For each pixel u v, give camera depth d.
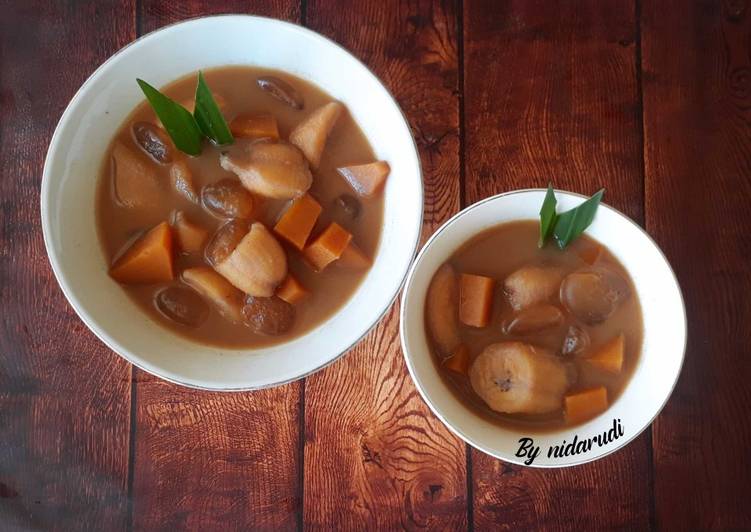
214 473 0.43
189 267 0.38
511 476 0.43
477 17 0.44
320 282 0.39
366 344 0.43
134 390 0.43
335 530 0.43
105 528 0.43
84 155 0.37
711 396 0.44
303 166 0.38
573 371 0.39
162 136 0.38
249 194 0.38
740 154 0.45
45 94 0.43
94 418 0.43
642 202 0.44
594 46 0.45
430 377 0.39
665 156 0.44
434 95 0.44
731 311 0.44
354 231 0.39
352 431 0.43
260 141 0.38
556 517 0.43
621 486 0.44
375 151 0.39
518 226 0.40
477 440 0.38
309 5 0.44
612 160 0.44
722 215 0.44
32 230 0.43
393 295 0.37
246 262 0.37
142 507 0.43
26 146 0.43
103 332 0.36
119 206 0.38
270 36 0.38
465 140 0.44
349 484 0.43
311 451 0.43
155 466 0.43
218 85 0.39
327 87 0.39
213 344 0.38
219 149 0.38
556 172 0.44
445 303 0.39
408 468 0.43
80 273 0.37
